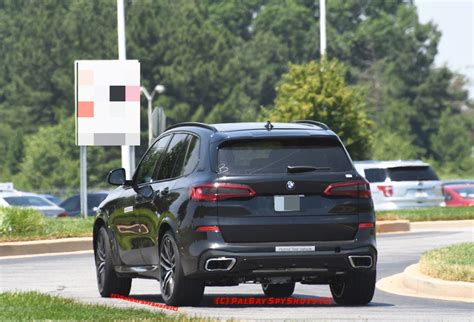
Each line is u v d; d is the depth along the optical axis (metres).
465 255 42.62
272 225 30.67
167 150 34.12
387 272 46.59
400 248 59.84
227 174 30.89
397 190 87.75
